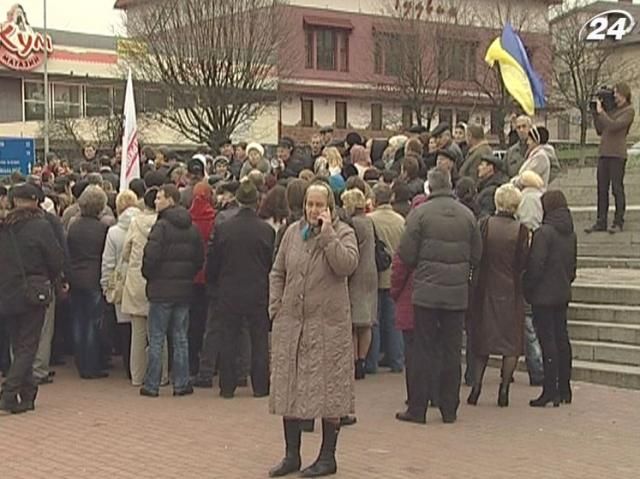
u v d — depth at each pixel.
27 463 7.71
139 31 35.47
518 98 18.05
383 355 11.76
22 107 52.75
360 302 10.30
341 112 55.59
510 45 18.20
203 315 11.14
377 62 52.00
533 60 47.72
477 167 12.31
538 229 9.46
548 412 9.37
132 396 10.32
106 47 54.88
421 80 44.78
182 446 8.16
